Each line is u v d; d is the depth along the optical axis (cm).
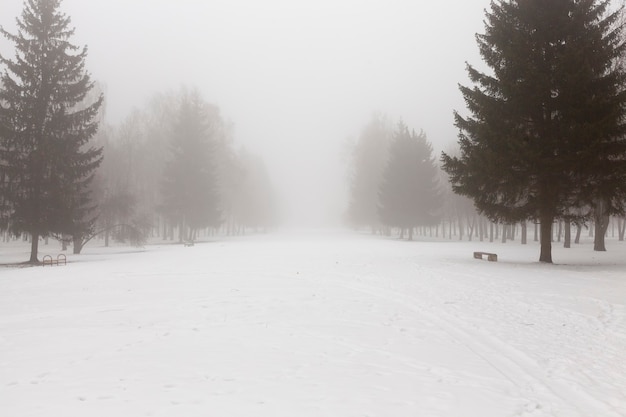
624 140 1983
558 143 2048
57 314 1163
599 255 2773
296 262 2411
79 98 3097
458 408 573
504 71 2217
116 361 764
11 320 1095
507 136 2075
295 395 611
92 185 4159
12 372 709
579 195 2150
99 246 4916
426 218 5506
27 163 2833
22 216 2808
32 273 2144
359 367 736
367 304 1260
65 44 3077
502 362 765
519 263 2220
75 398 599
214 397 602
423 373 709
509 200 2280
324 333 955
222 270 2102
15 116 2828
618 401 600
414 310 1180
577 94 2033
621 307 1148
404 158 5569
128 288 1596
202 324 1038
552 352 816
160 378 678
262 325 1027
